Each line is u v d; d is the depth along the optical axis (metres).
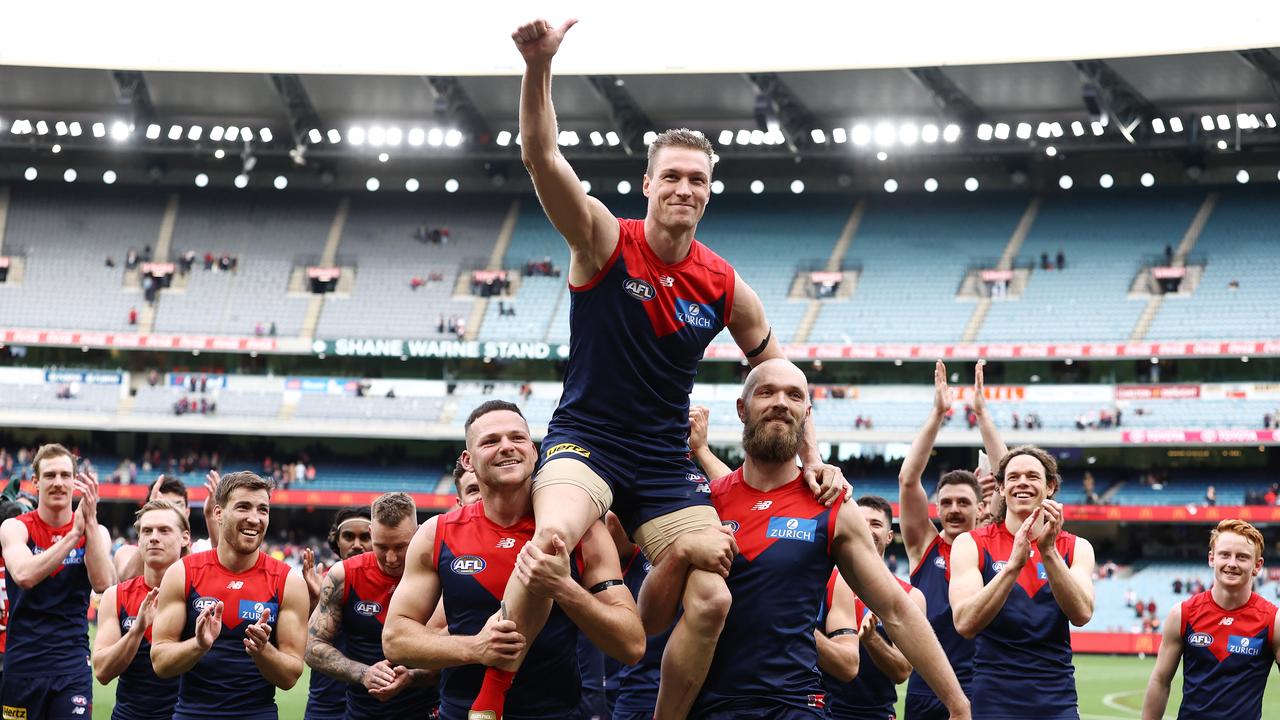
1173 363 42.16
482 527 5.71
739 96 41.53
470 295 45.66
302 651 7.50
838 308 44.06
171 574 7.45
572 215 5.12
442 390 44.91
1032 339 41.66
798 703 5.46
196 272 46.25
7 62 39.47
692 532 5.35
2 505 9.46
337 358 45.66
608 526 6.79
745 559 5.57
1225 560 7.82
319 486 43.00
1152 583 38.50
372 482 43.31
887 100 41.56
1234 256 42.66
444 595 5.68
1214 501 38.81
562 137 44.69
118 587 8.20
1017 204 46.72
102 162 48.09
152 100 42.72
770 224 47.59
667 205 5.25
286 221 48.25
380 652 7.90
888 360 44.22
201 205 48.41
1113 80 38.56
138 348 43.78
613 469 5.32
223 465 44.50
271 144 45.03
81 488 8.40
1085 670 29.22
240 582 7.46
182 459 43.84
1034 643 7.35
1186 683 8.10
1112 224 45.12
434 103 41.47
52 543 8.85
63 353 45.31
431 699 7.71
